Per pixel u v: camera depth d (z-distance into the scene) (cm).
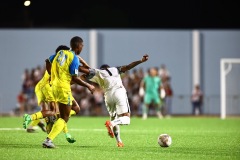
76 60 4581
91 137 5938
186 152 4478
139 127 8056
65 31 13112
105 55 13175
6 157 4006
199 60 13200
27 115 4884
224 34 13212
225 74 12300
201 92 12675
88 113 12069
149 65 13250
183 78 13200
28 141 5309
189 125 8675
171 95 12106
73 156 4106
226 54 13212
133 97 11944
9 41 13062
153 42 13275
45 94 5316
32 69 12388
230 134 6594
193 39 13225
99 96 12025
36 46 13112
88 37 13112
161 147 4894
